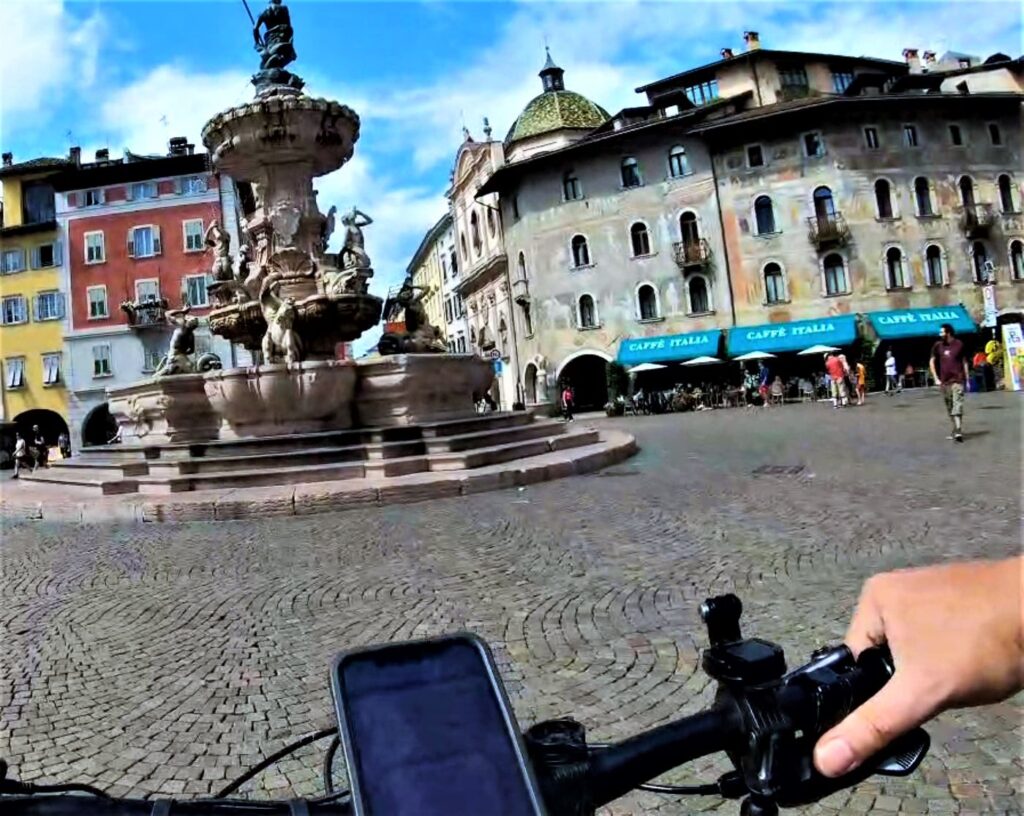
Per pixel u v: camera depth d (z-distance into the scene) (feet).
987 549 20.02
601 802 2.58
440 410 48.65
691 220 141.69
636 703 12.30
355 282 50.75
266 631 17.08
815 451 45.03
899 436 49.85
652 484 36.06
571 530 26.30
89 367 155.53
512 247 160.25
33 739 12.17
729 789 2.88
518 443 45.88
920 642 2.48
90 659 15.88
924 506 25.96
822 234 133.39
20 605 20.71
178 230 156.35
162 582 22.36
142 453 44.86
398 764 2.20
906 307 134.92
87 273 156.15
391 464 38.99
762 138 137.80
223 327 55.47
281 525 31.17
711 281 139.85
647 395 134.82
